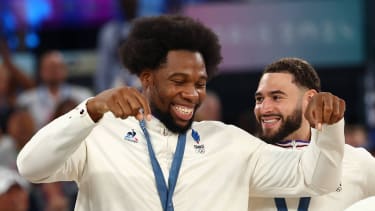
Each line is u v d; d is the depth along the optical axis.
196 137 7.35
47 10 17.62
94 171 7.04
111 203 6.96
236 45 16.92
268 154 7.44
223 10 16.91
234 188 7.24
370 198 6.52
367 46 16.83
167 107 7.09
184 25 7.23
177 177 7.09
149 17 7.42
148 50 7.10
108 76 16.08
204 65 7.18
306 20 16.86
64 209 13.81
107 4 17.41
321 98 6.51
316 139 6.70
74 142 6.46
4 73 16.27
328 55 16.89
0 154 14.32
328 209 7.78
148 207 6.95
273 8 16.92
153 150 7.15
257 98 8.33
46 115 15.98
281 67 8.27
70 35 17.66
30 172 6.60
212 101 14.99
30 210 13.36
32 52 17.69
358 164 8.05
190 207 7.03
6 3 17.64
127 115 6.22
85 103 6.43
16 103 16.14
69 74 17.42
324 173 6.83
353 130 15.48
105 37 16.28
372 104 16.80
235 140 7.47
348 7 16.86
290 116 8.11
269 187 7.36
